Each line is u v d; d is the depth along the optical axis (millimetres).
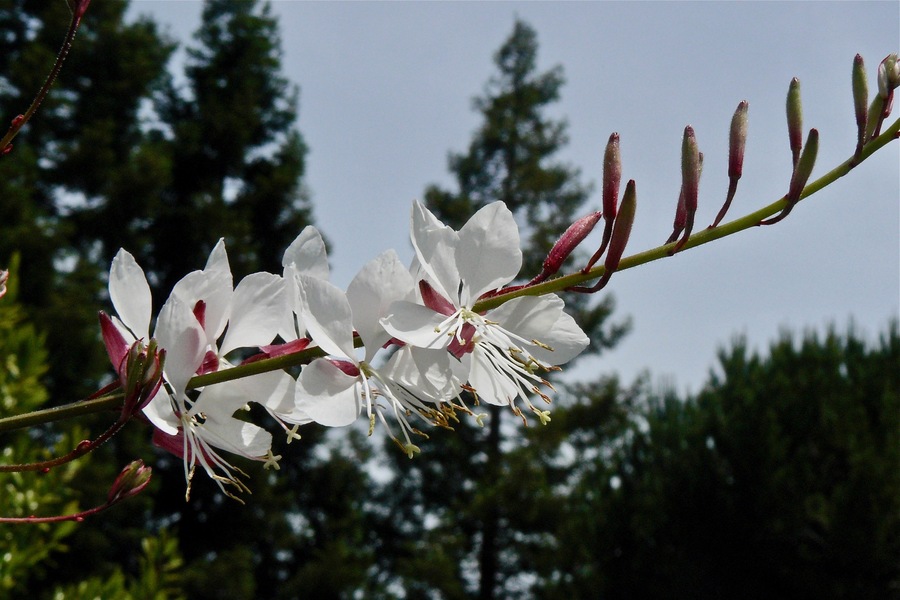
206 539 23016
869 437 13945
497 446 26328
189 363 2186
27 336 5883
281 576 25797
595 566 15641
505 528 24719
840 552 13250
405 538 28688
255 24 27844
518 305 2439
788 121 2342
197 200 24219
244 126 26391
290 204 26922
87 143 22281
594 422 26109
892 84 2307
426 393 2326
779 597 14055
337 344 2260
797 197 2281
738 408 14875
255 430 2320
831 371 15562
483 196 29172
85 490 17891
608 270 2271
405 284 2326
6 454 5602
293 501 25031
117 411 2166
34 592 14062
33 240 19281
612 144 2283
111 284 2314
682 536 14609
